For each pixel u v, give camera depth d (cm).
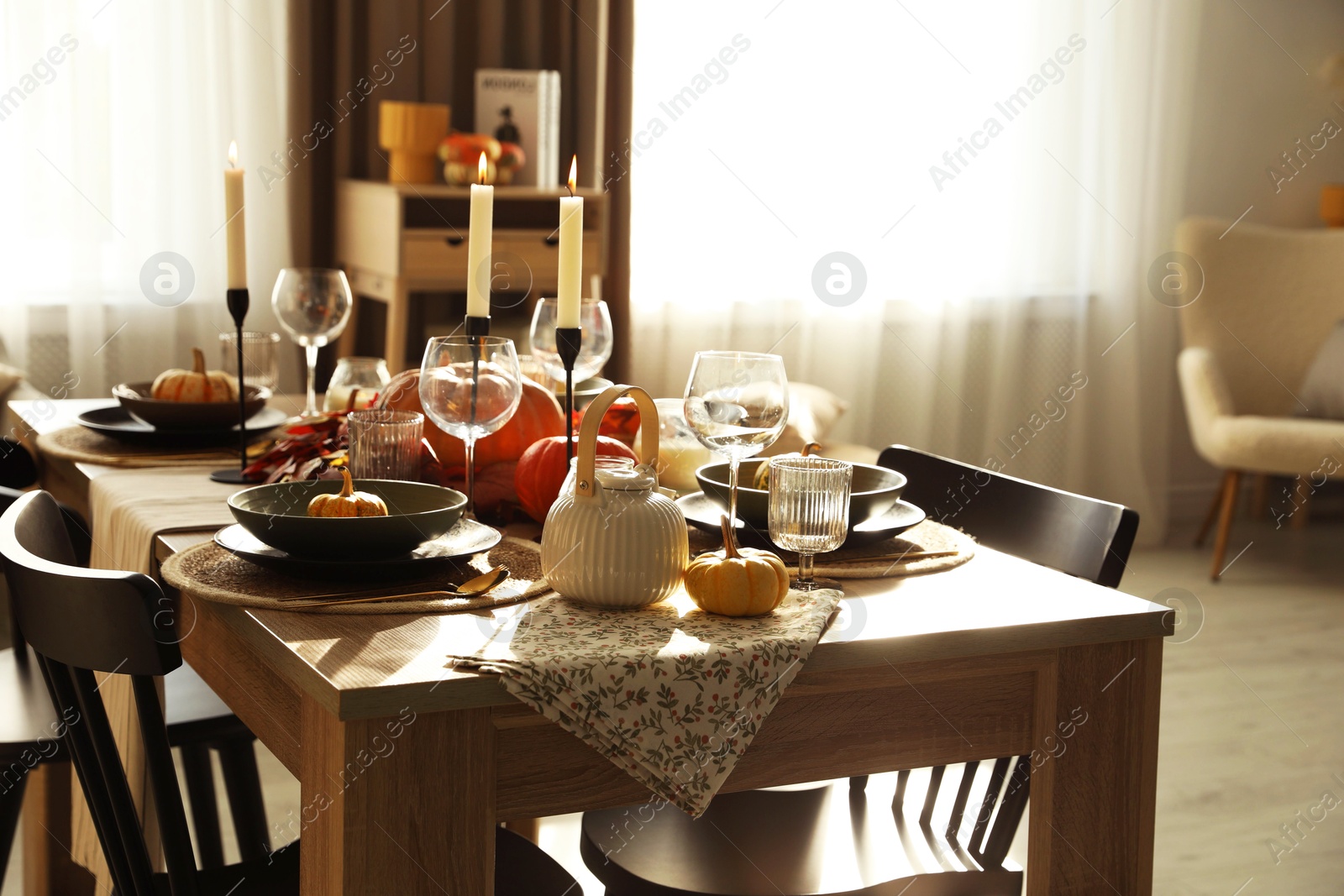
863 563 126
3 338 316
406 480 133
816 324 413
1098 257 451
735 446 119
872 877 125
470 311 127
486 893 95
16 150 312
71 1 310
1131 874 120
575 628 101
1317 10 479
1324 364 415
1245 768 260
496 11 353
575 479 108
